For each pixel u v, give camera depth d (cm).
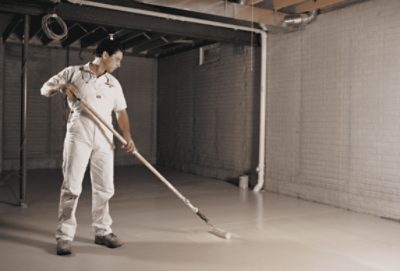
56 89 268
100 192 284
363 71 407
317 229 342
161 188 541
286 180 502
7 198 457
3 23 553
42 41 702
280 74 509
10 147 701
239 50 589
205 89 670
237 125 596
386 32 384
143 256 266
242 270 244
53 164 739
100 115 276
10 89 697
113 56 274
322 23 450
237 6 422
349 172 422
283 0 418
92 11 438
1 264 247
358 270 246
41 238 304
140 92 810
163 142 802
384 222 369
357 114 414
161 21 480
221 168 632
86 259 259
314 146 464
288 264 255
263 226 349
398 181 376
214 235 319
